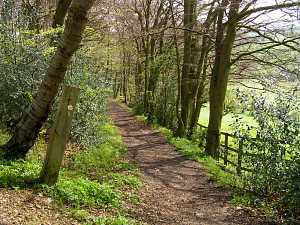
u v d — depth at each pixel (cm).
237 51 1955
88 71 1411
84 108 1337
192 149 1866
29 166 789
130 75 4862
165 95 2956
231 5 1706
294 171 856
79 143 1358
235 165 1472
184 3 2203
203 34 1952
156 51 3419
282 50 1734
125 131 2500
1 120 1048
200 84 2495
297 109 986
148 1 3127
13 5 1095
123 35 3194
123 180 1044
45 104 804
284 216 875
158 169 1368
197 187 1166
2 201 614
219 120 1831
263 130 984
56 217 630
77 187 775
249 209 936
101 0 2259
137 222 738
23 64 1066
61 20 1254
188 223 818
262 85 1561
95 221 662
